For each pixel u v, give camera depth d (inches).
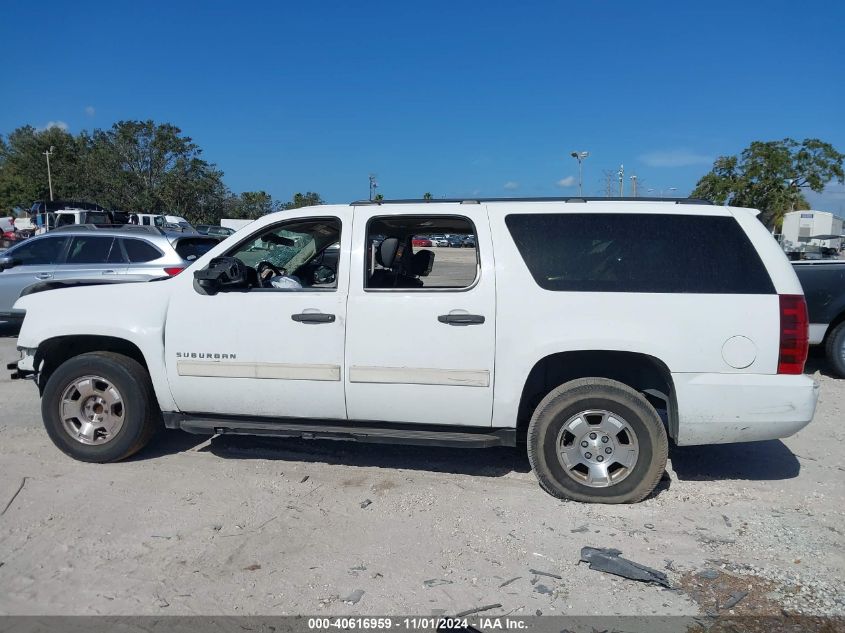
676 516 165.0
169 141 2314.2
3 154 3088.1
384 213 179.6
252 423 185.8
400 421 177.5
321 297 177.6
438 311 170.9
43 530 153.5
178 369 185.0
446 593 129.3
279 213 187.8
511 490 180.1
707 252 167.3
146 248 378.0
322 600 126.4
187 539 150.3
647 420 167.2
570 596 128.5
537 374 182.1
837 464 202.4
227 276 183.9
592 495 170.6
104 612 121.9
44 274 378.3
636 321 164.4
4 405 259.1
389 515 163.9
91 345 204.5
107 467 193.2
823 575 136.5
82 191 2368.4
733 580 134.4
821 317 314.8
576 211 173.3
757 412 162.7
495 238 172.6
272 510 165.9
